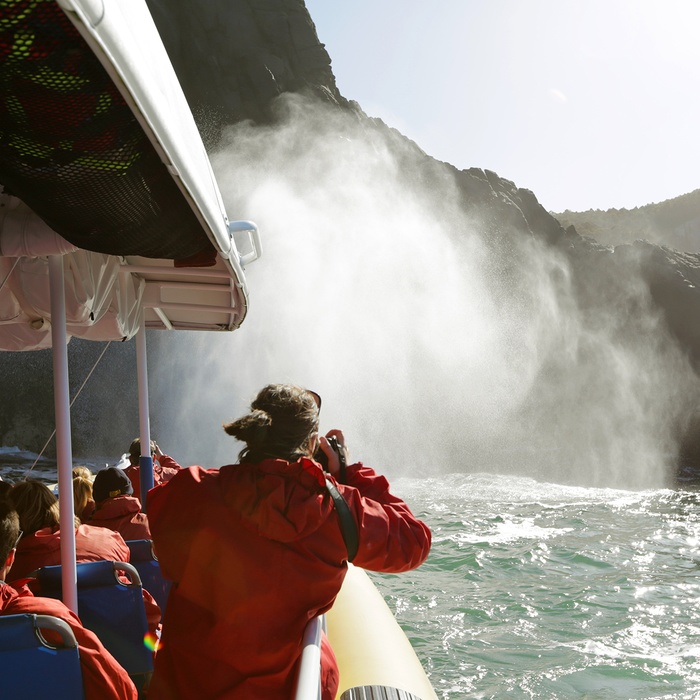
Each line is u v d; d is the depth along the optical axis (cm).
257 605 165
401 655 326
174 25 3538
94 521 399
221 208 246
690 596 848
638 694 571
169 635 172
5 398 2878
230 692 163
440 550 1080
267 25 3862
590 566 996
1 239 243
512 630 730
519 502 1611
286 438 176
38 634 206
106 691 216
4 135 142
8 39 110
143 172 167
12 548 218
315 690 150
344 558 171
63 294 292
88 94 129
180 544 171
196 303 475
